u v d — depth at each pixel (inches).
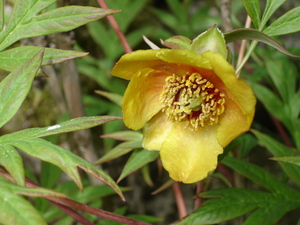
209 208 12.8
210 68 11.1
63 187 16.5
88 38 22.0
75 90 16.8
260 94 17.8
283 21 12.5
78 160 10.4
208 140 12.6
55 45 15.7
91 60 20.4
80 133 17.3
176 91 12.6
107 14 11.7
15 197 9.5
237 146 16.7
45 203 16.4
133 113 12.2
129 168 13.6
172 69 12.2
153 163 22.1
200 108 12.7
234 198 13.0
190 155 12.5
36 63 10.9
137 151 13.9
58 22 11.8
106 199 20.7
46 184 16.6
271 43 11.7
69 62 16.4
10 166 10.2
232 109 12.3
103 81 20.6
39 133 10.7
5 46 11.8
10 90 10.8
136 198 22.1
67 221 16.4
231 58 11.8
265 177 13.6
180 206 16.7
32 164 20.2
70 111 17.0
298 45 23.0
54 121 20.4
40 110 20.4
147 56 11.2
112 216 11.5
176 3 24.1
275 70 18.0
